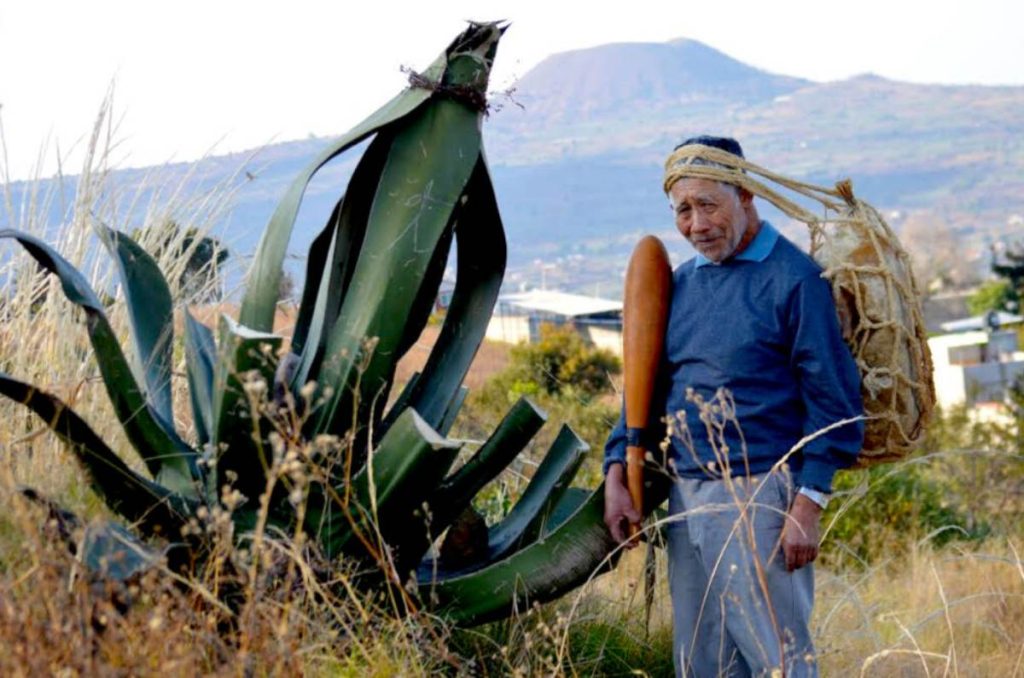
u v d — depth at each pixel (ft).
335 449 14.16
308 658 12.51
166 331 15.89
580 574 14.97
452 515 15.39
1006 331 181.16
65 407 13.11
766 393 14.97
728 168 14.97
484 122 15.08
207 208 20.67
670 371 15.66
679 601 15.81
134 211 20.31
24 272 18.78
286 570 13.35
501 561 14.82
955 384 154.40
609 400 45.80
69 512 12.93
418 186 14.76
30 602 11.23
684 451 15.37
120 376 14.06
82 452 13.48
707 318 15.25
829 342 14.69
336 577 13.96
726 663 15.71
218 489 14.23
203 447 15.05
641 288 15.71
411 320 15.25
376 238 14.76
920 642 21.29
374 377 14.67
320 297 15.15
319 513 14.19
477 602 14.76
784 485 14.88
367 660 13.23
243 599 13.44
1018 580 26.13
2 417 16.60
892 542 36.04
